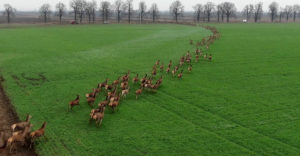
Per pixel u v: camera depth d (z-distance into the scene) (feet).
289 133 69.00
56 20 605.73
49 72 125.29
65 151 60.08
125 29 357.20
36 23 489.26
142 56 164.14
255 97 94.17
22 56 161.99
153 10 619.26
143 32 315.78
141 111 81.46
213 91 99.91
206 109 83.66
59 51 179.22
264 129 70.95
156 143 63.93
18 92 97.30
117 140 64.95
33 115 77.87
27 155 58.49
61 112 80.28
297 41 227.40
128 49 189.78
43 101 88.99
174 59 154.81
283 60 152.46
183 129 70.79
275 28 371.15
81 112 80.38
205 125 73.20
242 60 152.05
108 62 146.61
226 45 204.13
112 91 89.92
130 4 612.70
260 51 179.11
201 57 158.51
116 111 80.84
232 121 75.82
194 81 111.96
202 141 64.95
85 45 207.10
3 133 64.39
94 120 74.49
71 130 69.26
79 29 349.61
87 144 63.05
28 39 236.43
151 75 118.73
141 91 94.84
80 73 123.95
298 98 93.40
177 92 98.32
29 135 62.08
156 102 88.84
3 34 271.49
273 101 90.53
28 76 118.42
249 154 59.98
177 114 80.07
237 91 100.22
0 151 58.49
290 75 121.90
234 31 320.09
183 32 312.50
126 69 131.75
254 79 115.65
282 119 76.89
